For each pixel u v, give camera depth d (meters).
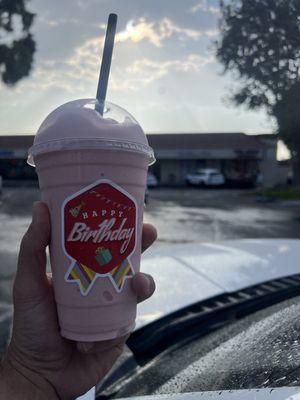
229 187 11.40
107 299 0.28
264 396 0.32
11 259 2.25
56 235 0.28
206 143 13.16
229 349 0.44
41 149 0.28
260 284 0.61
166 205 6.24
